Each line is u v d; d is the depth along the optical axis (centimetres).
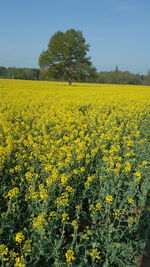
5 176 516
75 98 1875
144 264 387
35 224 340
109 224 429
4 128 820
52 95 2023
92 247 382
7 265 296
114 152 709
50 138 828
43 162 578
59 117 1123
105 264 354
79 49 4522
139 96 2342
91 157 628
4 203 461
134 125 1074
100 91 2891
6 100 1559
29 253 328
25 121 1035
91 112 1288
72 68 4641
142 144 780
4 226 372
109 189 516
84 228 446
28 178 484
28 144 691
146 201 520
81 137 851
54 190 466
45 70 4709
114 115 1240
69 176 477
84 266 339
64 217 364
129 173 600
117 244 358
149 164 710
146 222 416
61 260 342
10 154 607
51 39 4688
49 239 351
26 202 458
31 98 1712
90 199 497
